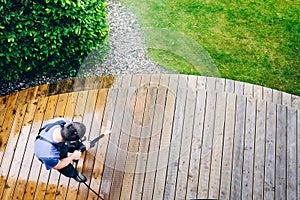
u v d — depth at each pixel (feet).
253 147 15.79
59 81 18.10
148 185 14.99
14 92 18.69
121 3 22.18
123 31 20.39
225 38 21.17
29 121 16.51
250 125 16.25
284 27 21.52
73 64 19.11
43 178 15.19
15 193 14.97
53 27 17.60
